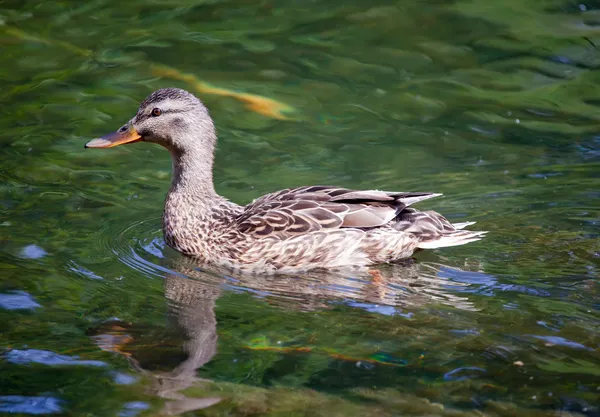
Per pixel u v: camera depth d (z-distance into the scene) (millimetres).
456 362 9781
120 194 14703
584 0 21797
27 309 10930
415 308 11109
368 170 15430
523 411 8875
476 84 18641
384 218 12539
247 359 9898
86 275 12008
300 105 17797
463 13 21359
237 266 12664
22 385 9273
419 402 9055
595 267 12086
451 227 12867
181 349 10094
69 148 16078
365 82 18688
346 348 10125
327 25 20922
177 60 19266
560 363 9719
